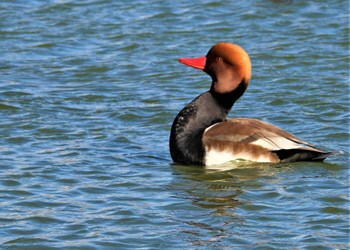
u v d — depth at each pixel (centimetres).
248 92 1795
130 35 2184
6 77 1891
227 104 1394
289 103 1722
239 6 2403
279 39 2156
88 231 1114
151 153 1438
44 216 1157
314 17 2320
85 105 1708
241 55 1388
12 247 1066
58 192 1248
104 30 2220
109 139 1506
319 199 1226
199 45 2116
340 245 1078
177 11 2359
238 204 1208
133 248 1068
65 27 2233
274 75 1908
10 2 2406
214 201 1220
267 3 2420
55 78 1894
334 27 2239
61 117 1628
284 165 1360
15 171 1328
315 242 1085
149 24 2266
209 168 1355
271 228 1129
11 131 1534
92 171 1339
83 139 1503
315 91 1789
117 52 2073
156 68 1964
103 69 1959
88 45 2119
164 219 1154
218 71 1391
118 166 1367
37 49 2086
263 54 2048
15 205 1195
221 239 1093
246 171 1338
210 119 1381
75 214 1168
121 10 2366
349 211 1184
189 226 1133
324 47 2094
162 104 1717
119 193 1248
